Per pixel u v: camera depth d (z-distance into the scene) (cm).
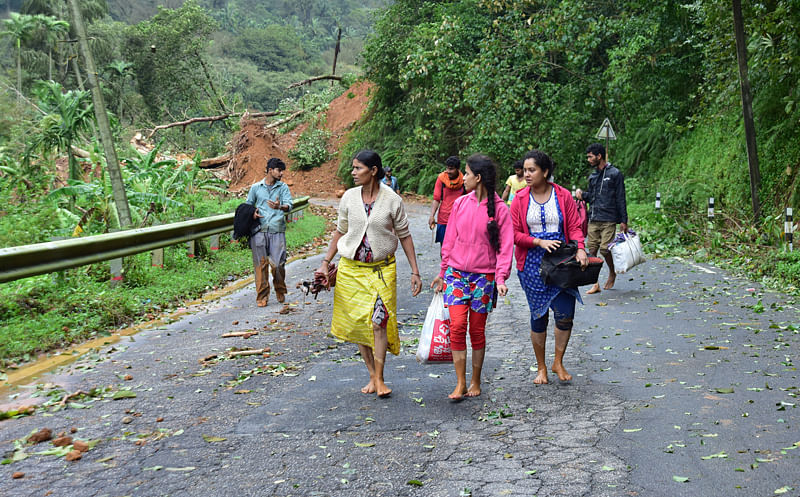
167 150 3731
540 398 497
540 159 529
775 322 726
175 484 356
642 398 486
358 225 504
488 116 2564
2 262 675
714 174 1741
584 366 582
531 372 571
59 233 1248
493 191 491
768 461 364
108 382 553
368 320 502
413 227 1967
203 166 3684
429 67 2784
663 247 1414
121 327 779
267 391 523
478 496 336
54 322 733
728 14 1486
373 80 3388
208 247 1288
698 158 1898
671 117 2192
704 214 1638
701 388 503
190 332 746
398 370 586
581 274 518
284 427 441
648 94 2283
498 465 374
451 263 502
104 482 359
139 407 487
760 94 1600
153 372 583
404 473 366
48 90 1952
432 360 501
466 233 496
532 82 2641
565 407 474
